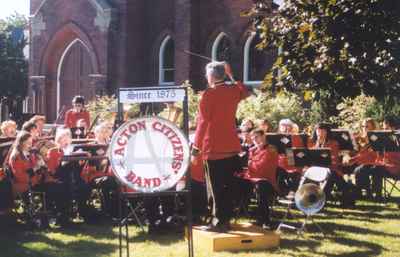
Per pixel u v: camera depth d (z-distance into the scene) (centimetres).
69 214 1011
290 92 759
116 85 2484
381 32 642
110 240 880
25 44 3534
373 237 884
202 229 854
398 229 940
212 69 804
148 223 933
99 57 2478
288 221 995
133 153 650
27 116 2311
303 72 721
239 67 2281
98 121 1755
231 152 803
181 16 2375
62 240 884
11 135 1172
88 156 984
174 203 949
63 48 2639
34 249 828
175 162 654
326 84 717
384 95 702
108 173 1029
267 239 820
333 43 667
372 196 1234
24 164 960
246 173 1006
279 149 1145
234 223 909
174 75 2405
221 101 796
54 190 987
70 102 2634
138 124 649
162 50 2522
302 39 715
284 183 1123
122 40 2480
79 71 2616
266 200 934
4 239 891
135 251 812
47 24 2630
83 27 2527
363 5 635
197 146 811
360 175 1200
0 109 3353
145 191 653
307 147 1191
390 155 1182
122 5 2478
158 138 652
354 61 677
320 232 916
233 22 2289
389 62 665
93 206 1091
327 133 1196
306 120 1759
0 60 3381
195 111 1716
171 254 790
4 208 942
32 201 976
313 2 683
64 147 1029
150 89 660
